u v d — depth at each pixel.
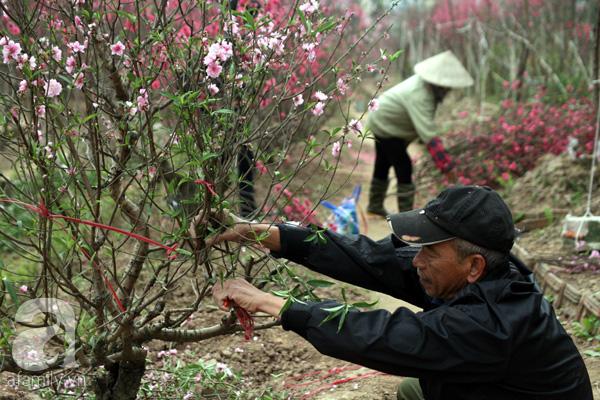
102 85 2.47
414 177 8.09
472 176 7.48
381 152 6.67
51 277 2.46
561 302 4.45
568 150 6.68
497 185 7.32
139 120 2.36
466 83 6.29
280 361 3.88
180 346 3.89
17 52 2.08
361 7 9.61
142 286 4.05
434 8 14.51
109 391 2.72
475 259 2.19
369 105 2.43
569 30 10.71
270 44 2.36
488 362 2.08
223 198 2.28
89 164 2.55
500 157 7.57
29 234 2.32
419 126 6.31
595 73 6.63
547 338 2.17
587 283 4.53
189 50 2.30
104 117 2.79
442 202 2.21
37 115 2.27
